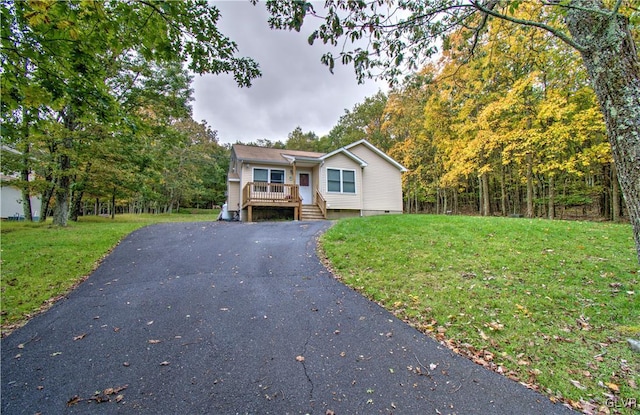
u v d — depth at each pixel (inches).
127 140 451.5
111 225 419.8
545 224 308.2
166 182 975.6
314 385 97.6
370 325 139.1
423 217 384.2
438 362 110.3
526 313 144.3
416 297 166.2
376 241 275.7
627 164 90.7
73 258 240.2
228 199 650.8
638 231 88.7
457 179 751.7
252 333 131.9
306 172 647.1
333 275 207.8
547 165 480.4
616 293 159.2
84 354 115.7
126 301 166.4
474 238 267.4
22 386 96.8
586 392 94.3
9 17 105.6
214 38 151.3
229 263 237.8
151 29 130.9
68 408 87.1
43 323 141.9
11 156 400.5
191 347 120.6
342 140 1138.0
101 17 112.6
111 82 405.7
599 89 96.1
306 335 130.3
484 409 86.7
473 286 175.8
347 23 106.0
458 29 177.2
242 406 88.1
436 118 663.1
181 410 86.4
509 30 210.5
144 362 110.5
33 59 120.3
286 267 226.4
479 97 470.3
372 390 95.0
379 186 681.6
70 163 418.3
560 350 116.4
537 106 455.8
